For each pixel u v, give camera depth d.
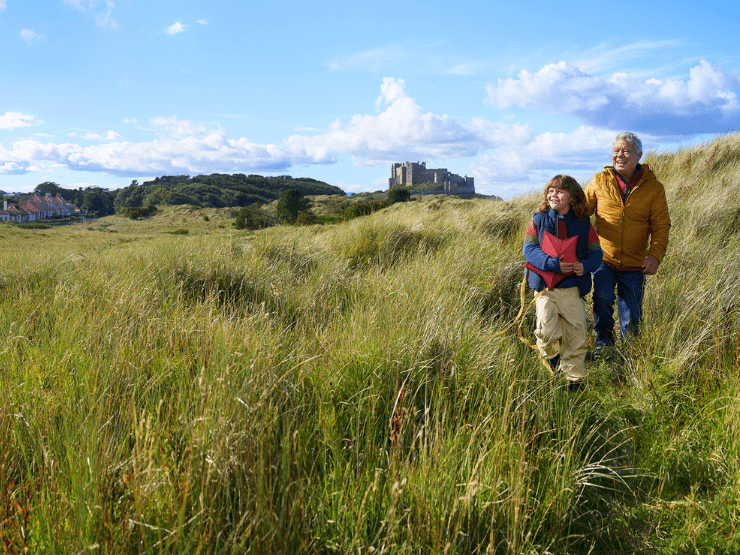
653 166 11.15
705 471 2.31
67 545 1.44
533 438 2.25
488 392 2.53
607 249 3.79
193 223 93.38
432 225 7.63
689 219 6.07
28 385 2.48
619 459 2.44
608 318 3.79
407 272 4.99
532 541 1.77
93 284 4.54
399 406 2.38
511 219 7.82
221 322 3.25
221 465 1.68
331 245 7.01
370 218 8.52
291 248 6.38
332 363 2.71
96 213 184.00
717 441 2.47
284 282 5.10
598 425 2.64
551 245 3.11
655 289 4.22
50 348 2.91
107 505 1.52
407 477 1.79
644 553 1.87
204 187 185.62
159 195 174.00
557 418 2.59
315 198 109.19
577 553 1.86
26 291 4.38
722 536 1.90
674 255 4.97
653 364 3.21
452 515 1.57
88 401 2.14
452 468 1.88
